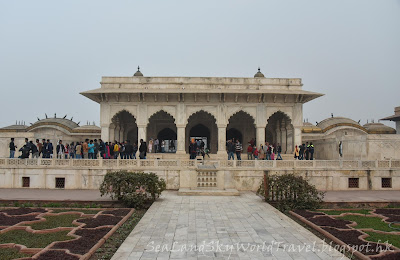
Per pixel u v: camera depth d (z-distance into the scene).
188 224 8.12
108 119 19.12
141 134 19.05
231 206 10.55
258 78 19.88
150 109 19.23
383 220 8.82
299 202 10.45
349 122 24.55
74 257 5.55
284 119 21.69
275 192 10.95
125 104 19.22
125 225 8.09
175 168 14.46
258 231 7.49
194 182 14.47
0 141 16.86
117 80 19.78
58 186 14.38
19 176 14.40
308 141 22.75
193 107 19.27
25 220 8.46
